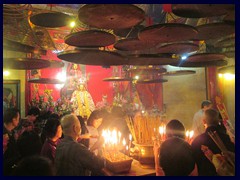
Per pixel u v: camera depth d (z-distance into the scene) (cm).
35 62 326
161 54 313
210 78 651
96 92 850
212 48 453
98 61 313
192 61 354
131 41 304
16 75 691
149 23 423
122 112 408
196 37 300
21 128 399
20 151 233
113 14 222
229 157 216
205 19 348
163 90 833
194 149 241
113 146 280
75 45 288
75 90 808
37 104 714
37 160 169
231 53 363
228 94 591
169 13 336
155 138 263
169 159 201
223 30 274
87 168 230
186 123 739
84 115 783
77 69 821
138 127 288
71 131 246
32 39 409
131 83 893
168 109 811
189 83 732
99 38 258
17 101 686
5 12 353
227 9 233
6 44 315
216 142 227
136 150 295
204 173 230
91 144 342
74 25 368
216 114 253
